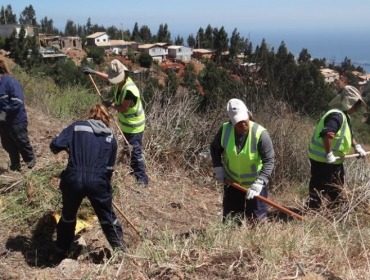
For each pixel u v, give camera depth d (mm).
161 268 3068
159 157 6719
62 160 5254
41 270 3379
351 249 3467
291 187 6656
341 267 3084
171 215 5133
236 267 3033
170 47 62156
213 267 3053
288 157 6906
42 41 63219
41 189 4293
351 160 6719
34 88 9242
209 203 5852
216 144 4137
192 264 3055
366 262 3240
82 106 9070
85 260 3695
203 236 3617
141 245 3676
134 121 5496
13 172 4820
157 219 4941
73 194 3490
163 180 6246
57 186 4426
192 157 7027
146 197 5379
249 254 3156
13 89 4672
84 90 9969
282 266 3045
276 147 6789
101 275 3074
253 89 7918
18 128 4805
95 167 3516
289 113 8086
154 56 61594
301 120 8055
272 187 6664
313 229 3836
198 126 7301
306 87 9125
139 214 4902
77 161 3510
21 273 3340
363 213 4539
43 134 6566
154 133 6891
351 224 4414
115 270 3172
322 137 4633
